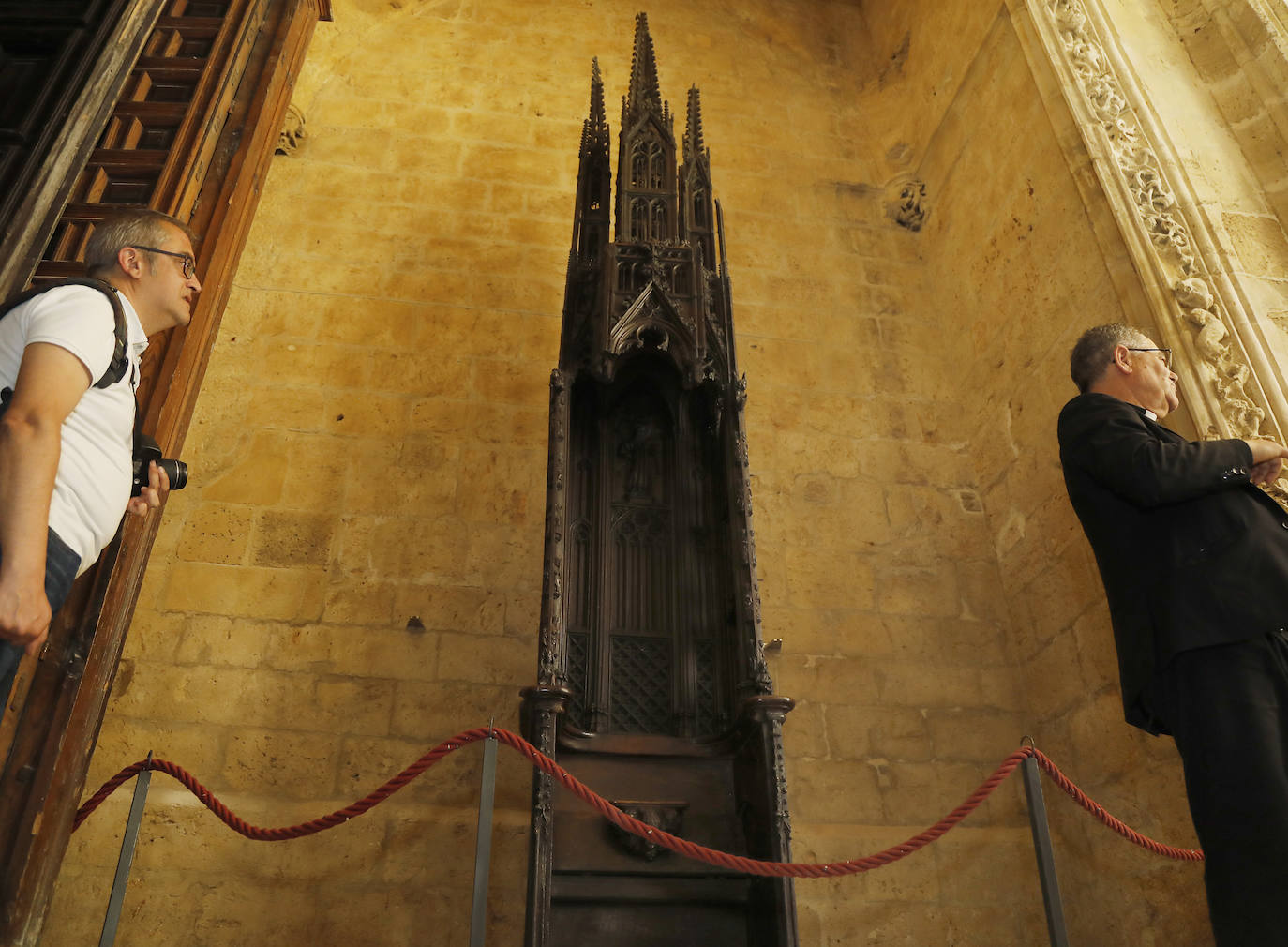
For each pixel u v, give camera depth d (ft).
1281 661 7.33
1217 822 6.98
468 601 18.49
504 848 16.44
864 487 21.70
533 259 22.95
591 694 16.61
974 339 22.94
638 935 14.53
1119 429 8.72
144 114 13.56
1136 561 8.27
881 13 29.19
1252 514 8.00
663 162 20.20
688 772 15.97
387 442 19.86
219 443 19.17
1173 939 15.12
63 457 6.87
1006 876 17.87
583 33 27.73
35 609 5.68
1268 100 18.79
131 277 8.42
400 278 21.99
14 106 12.22
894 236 25.91
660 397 19.54
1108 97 19.24
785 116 27.68
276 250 21.74
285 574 18.06
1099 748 17.37
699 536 18.12
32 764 9.41
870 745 18.75
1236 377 15.37
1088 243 18.84
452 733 17.24
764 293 23.99
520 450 20.33
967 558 21.16
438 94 25.31
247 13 15.28
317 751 16.62
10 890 8.84
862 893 17.33
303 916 15.34
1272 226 17.61
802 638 19.63
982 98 23.40
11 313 7.05
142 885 15.02
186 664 16.88
